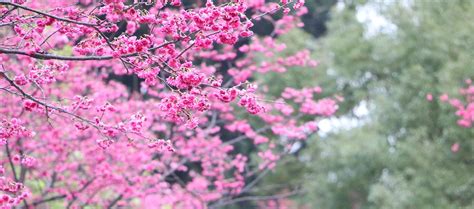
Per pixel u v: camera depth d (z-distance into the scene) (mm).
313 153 19188
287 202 21156
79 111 9094
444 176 14445
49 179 9672
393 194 15023
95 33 4777
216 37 4609
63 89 9164
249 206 20938
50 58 4449
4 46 5262
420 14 16547
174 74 4473
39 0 8742
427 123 15828
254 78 18625
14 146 8211
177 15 4609
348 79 18859
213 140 10758
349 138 17469
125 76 12969
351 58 18578
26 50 4547
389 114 16500
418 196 14578
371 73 18844
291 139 12164
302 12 10711
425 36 16250
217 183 11000
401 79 16078
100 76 10062
